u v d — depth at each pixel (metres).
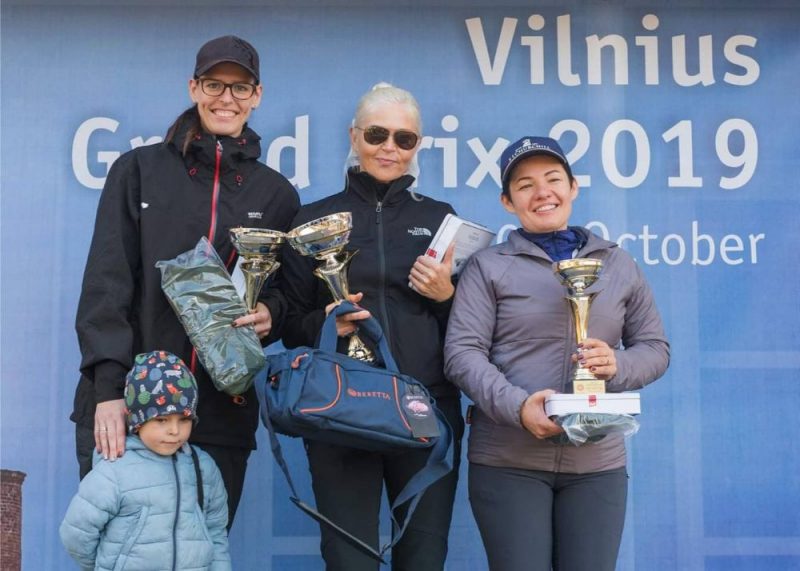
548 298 3.10
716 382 3.94
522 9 4.06
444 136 4.02
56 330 3.91
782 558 3.88
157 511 2.94
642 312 3.19
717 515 3.89
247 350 2.99
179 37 4.03
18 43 4.00
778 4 4.06
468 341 3.09
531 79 4.04
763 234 4.00
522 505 3.02
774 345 3.96
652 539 3.88
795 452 3.92
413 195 3.36
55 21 4.01
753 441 3.92
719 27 4.07
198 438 3.13
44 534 3.82
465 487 3.91
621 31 4.05
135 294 3.17
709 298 3.97
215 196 3.23
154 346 3.12
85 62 4.01
